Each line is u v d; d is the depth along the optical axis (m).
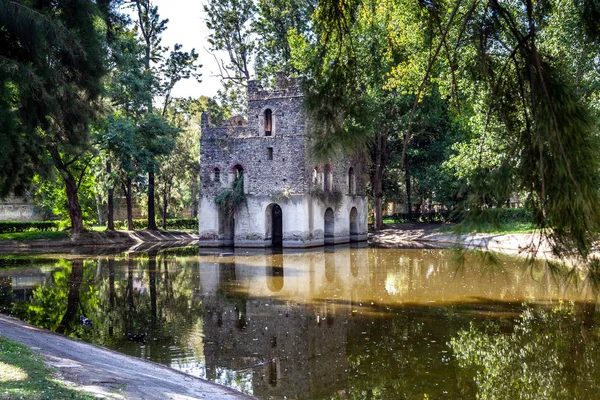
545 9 4.48
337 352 11.95
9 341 9.55
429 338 12.95
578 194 3.43
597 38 4.33
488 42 4.56
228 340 13.07
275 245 41.41
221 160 40.12
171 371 10.29
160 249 39.88
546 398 8.98
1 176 17.92
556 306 16.52
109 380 8.20
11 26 15.09
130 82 44.12
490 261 3.98
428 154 46.94
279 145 38.53
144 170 43.75
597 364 10.72
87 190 47.00
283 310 16.69
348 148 4.86
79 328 14.30
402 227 49.62
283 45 48.97
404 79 28.81
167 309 17.00
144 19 50.78
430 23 5.09
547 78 3.88
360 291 20.08
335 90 5.07
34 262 30.97
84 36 18.25
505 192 3.71
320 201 39.91
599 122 3.74
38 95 16.42
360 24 5.96
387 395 9.26
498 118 4.45
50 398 6.61
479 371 10.42
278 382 10.01
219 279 23.64
